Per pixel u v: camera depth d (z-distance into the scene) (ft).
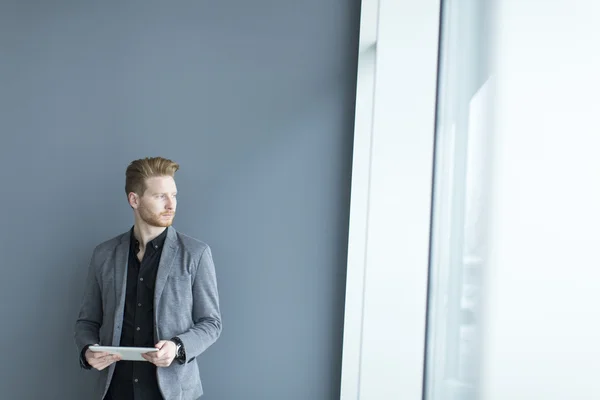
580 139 3.40
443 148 7.01
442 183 7.02
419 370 7.36
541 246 3.88
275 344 9.57
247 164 9.66
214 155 9.68
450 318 6.44
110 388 8.26
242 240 9.62
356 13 9.69
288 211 9.62
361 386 7.43
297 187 9.63
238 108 9.71
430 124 7.23
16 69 9.71
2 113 9.69
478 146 5.46
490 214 4.99
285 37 9.73
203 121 9.71
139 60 9.75
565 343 3.47
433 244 7.29
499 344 4.65
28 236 9.66
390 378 7.39
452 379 6.31
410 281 7.34
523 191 4.24
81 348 8.20
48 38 9.73
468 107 5.90
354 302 9.50
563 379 3.47
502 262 4.62
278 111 9.69
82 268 9.66
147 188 8.27
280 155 9.66
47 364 9.63
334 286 9.55
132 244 8.50
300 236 9.60
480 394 5.18
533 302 3.97
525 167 4.21
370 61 9.55
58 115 9.71
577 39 3.47
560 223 3.60
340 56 9.68
